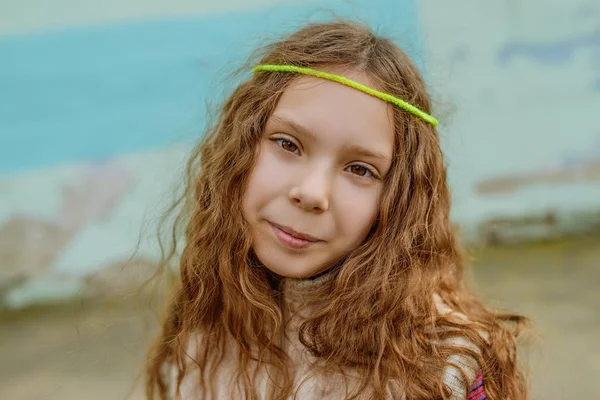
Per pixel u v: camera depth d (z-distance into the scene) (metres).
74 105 3.34
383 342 1.01
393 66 1.00
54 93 3.33
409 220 1.04
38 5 3.30
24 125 3.33
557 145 3.55
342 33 1.05
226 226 1.08
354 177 0.94
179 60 3.34
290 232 0.94
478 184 3.51
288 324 1.07
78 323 2.34
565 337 2.27
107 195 3.36
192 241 1.17
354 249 1.01
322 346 1.03
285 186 0.93
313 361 1.04
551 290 2.73
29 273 3.30
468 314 1.15
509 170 3.53
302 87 0.94
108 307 2.33
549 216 3.54
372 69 0.96
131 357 2.27
